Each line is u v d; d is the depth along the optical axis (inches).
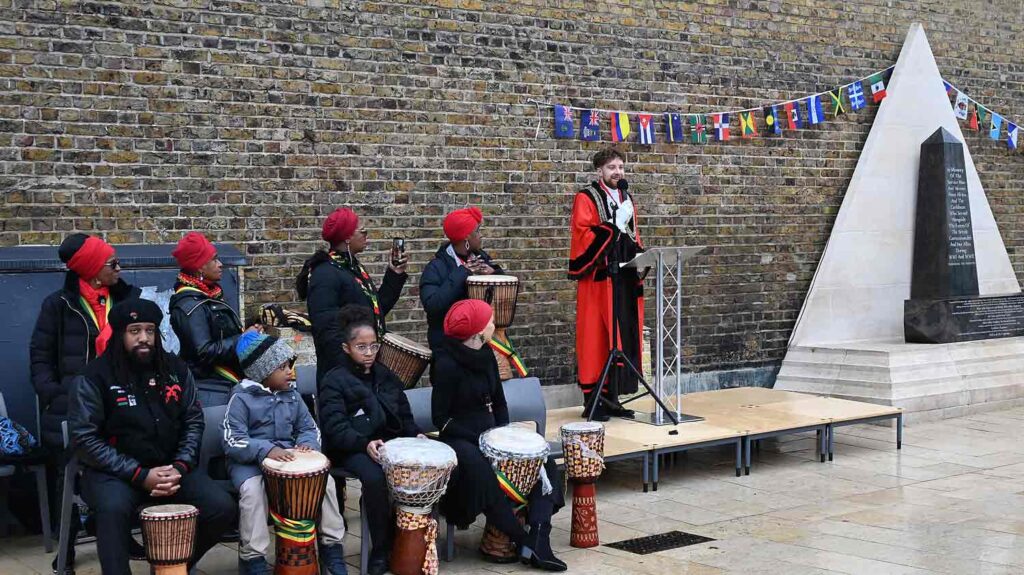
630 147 430.6
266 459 226.5
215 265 263.1
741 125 459.2
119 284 263.6
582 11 414.9
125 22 323.9
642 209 435.8
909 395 429.4
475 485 246.8
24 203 310.8
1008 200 552.7
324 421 244.1
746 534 276.1
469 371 259.1
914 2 513.0
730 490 323.6
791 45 474.6
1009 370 462.0
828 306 479.8
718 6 452.4
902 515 293.3
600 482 335.0
